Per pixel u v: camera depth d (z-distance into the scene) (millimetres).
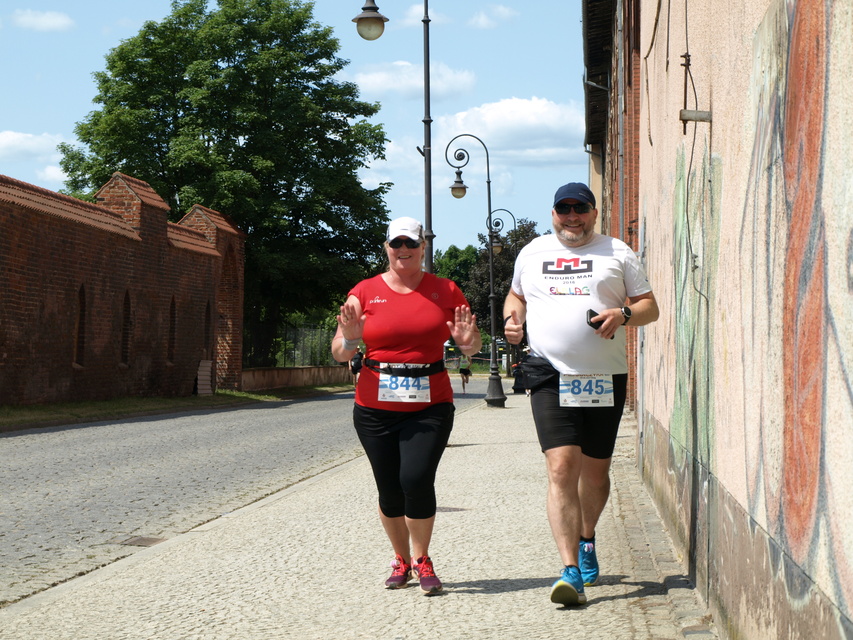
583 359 5445
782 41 3371
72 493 11000
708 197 5266
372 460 5801
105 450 16109
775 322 3445
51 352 26266
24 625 5219
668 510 7230
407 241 5605
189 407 30344
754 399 3830
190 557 7051
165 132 45562
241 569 6559
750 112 4039
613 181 25062
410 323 5652
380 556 6863
